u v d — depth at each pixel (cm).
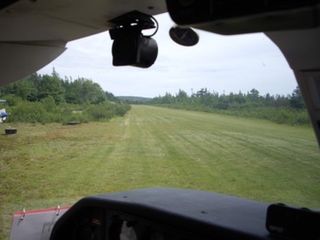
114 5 239
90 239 244
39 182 270
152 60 244
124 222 218
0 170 284
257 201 205
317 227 123
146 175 260
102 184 255
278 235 135
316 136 150
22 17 269
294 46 112
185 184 239
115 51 246
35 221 268
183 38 158
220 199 213
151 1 230
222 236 160
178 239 184
